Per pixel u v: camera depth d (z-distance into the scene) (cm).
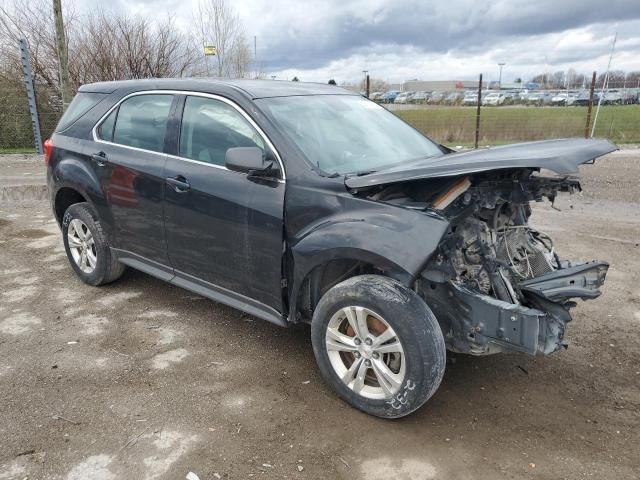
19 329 432
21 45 1427
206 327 439
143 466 277
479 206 319
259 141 365
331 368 333
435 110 2014
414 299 297
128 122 458
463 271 321
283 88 420
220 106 393
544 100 2514
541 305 322
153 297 498
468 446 296
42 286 525
